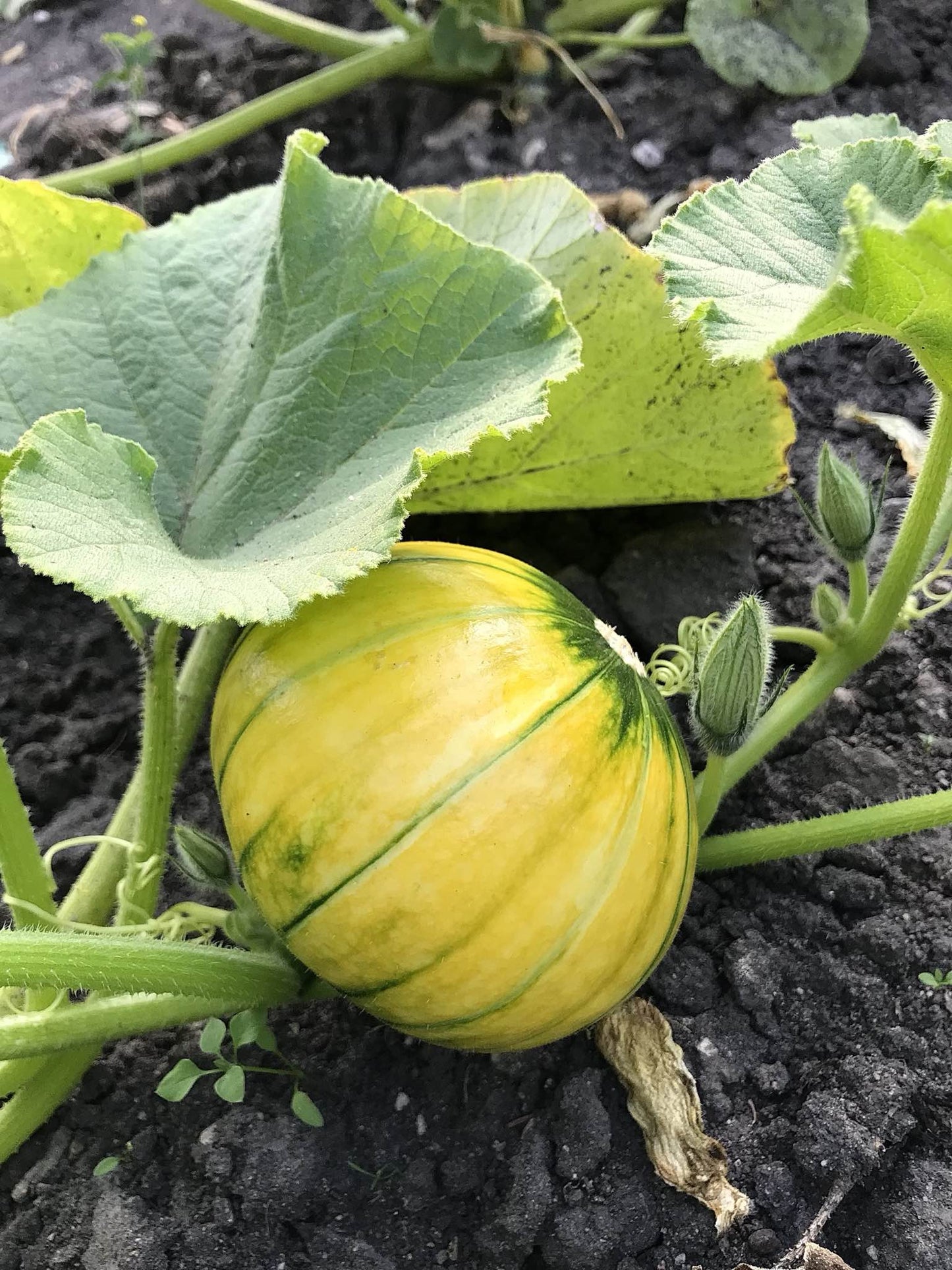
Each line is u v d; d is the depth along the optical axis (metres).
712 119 0.84
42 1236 0.52
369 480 0.48
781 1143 0.53
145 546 0.44
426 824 0.43
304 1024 0.57
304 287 0.52
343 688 0.45
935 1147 0.52
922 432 0.71
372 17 0.97
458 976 0.45
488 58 0.85
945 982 0.55
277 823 0.45
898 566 0.54
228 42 0.97
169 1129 0.54
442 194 0.64
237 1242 0.52
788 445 0.63
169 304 0.56
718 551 0.68
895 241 0.38
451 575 0.47
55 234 0.64
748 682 0.49
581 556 0.71
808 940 0.57
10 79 1.00
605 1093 0.54
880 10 0.88
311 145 0.53
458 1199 0.53
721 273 0.47
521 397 0.47
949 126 0.51
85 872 0.57
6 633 0.70
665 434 0.63
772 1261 0.50
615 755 0.45
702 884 0.59
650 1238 0.51
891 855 0.59
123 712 0.68
